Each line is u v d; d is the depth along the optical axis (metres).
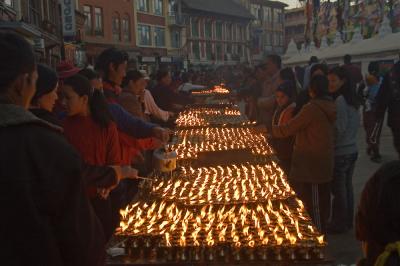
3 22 11.90
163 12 41.94
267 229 2.41
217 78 24.25
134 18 37.84
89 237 1.58
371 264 1.64
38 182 1.48
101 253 1.66
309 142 4.30
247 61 54.06
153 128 4.00
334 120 4.33
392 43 14.84
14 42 1.58
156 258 2.23
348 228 4.98
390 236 1.55
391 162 1.64
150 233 2.37
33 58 1.63
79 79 3.24
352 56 17.05
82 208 1.57
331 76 4.70
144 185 3.40
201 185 3.31
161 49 41.31
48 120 2.64
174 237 2.34
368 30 20.69
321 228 4.45
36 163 1.50
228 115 7.89
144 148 4.36
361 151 9.27
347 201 4.91
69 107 3.24
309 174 4.32
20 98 1.61
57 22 25.33
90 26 32.97
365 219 1.64
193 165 4.12
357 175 7.30
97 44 33.47
